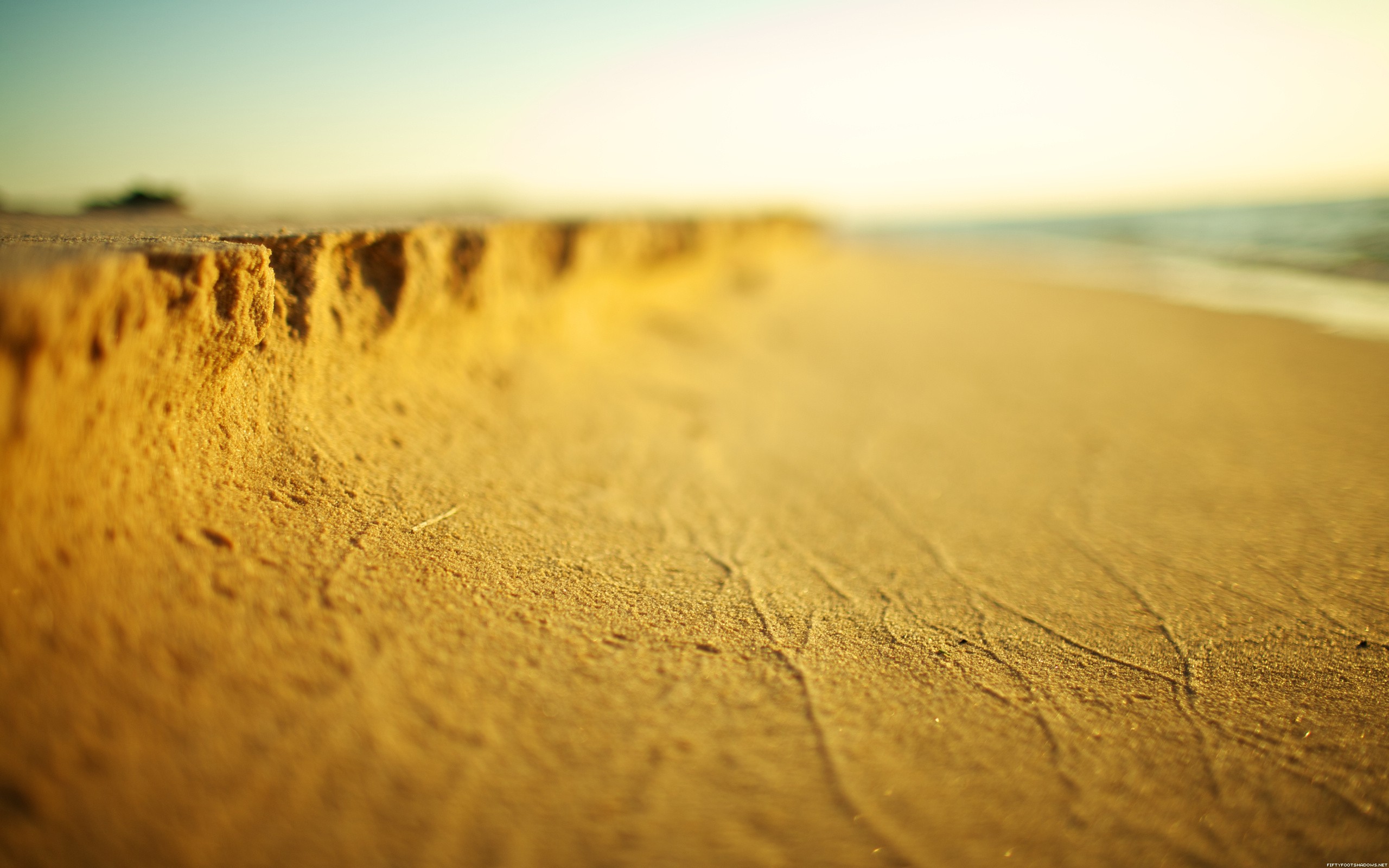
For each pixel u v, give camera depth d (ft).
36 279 4.72
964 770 5.76
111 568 5.47
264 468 7.75
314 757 4.93
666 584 8.70
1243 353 24.26
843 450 15.42
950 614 8.62
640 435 14.60
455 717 5.58
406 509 8.53
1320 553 10.30
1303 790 5.74
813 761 5.71
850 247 94.84
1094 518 11.81
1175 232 92.53
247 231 9.27
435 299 11.76
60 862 3.97
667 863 4.65
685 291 27.20
